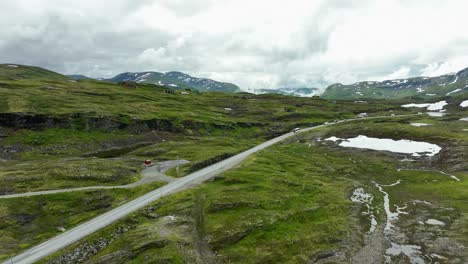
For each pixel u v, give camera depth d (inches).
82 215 2748.5
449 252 2208.4
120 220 2581.2
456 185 3567.9
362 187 3801.7
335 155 5487.2
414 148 5300.2
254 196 3161.9
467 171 4087.1
